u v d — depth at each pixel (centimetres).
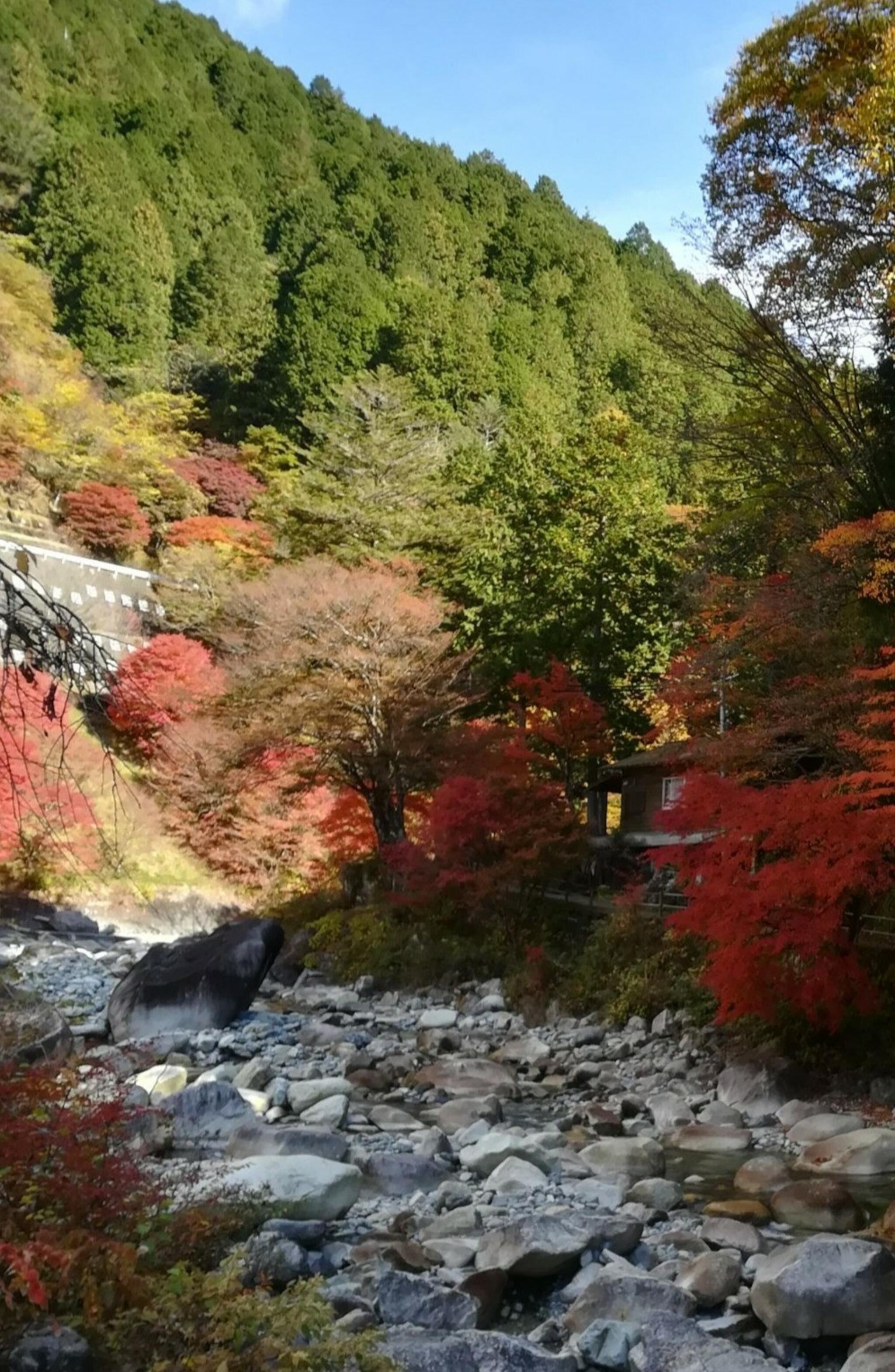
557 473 2881
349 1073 1314
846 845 1141
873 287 1695
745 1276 714
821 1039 1331
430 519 3497
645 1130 1166
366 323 5381
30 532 3594
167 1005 1535
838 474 1695
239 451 4891
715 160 1797
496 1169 916
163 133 6825
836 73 1602
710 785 1344
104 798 2412
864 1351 583
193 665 2647
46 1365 412
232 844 2617
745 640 1534
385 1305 621
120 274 5231
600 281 6562
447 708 2330
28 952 1977
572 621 2570
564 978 1805
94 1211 497
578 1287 702
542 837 1925
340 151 7712
